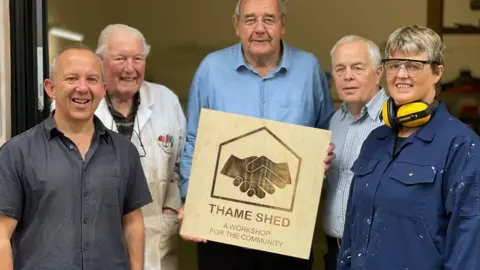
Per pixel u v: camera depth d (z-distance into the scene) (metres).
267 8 1.93
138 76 1.96
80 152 1.53
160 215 2.05
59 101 1.50
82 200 1.49
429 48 1.40
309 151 1.84
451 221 1.35
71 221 1.47
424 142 1.42
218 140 1.85
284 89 2.02
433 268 1.37
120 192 1.57
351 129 1.97
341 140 1.99
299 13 3.28
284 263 2.09
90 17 2.93
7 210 1.45
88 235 1.49
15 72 2.06
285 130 1.84
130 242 1.67
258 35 1.95
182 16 3.36
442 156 1.37
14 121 2.07
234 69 2.05
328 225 2.00
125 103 2.03
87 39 2.86
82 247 1.48
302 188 1.84
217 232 1.86
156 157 2.04
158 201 2.05
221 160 1.85
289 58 2.05
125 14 3.35
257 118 1.85
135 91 1.98
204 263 2.13
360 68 1.88
